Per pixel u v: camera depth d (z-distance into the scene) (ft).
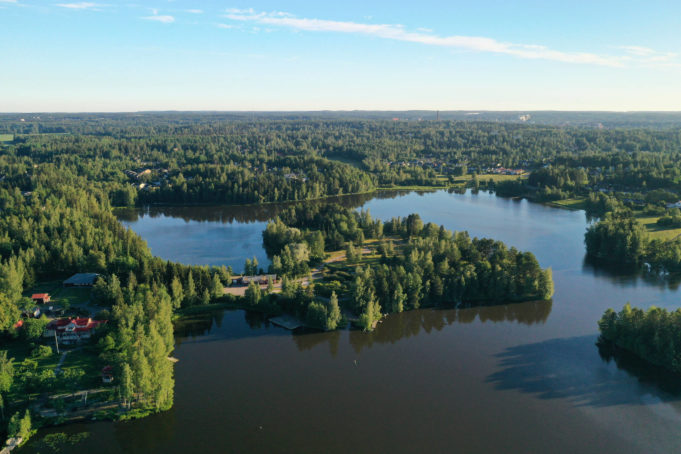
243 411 472.44
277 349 590.14
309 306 647.56
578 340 611.47
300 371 542.98
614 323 599.98
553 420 460.55
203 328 640.99
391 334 631.56
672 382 517.55
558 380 524.52
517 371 542.57
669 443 431.02
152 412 466.29
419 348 595.06
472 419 462.19
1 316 569.23
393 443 431.02
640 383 516.73
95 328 581.12
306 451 421.18
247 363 558.15
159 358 474.90
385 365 556.51
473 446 427.74
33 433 433.48
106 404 471.62
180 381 520.01
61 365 529.45
